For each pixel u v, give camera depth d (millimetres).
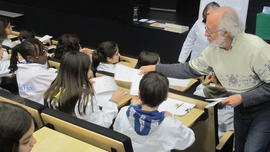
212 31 1739
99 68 2924
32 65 2469
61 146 1389
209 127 2158
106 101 2133
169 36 4969
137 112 1698
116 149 1438
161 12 5629
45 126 1599
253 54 1728
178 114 2080
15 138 970
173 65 2264
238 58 1785
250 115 1986
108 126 1984
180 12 5543
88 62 1906
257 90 1813
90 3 5543
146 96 1698
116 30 5430
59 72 1917
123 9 5258
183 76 2219
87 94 1874
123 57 3506
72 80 1870
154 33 5082
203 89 2352
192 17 5328
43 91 2439
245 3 3707
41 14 6090
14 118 979
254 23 4586
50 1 5938
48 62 2875
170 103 2191
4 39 3500
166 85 1737
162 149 1749
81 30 5801
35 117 1663
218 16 1717
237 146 2219
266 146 2020
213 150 2250
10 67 2719
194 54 3668
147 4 5715
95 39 5711
